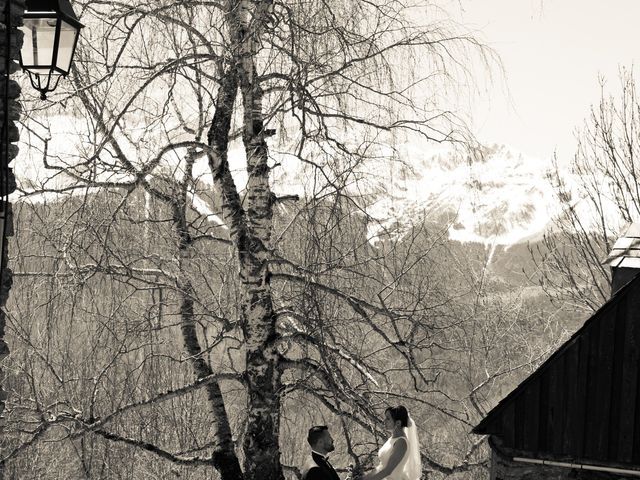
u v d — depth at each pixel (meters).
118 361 10.91
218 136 10.45
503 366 14.16
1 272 6.17
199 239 11.08
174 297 11.76
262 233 10.28
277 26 9.73
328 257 9.65
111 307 10.57
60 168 9.80
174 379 12.38
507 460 11.17
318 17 9.47
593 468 10.88
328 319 10.32
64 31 6.48
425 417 13.02
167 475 13.66
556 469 11.03
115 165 9.48
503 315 13.71
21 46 6.42
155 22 10.09
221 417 11.98
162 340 11.27
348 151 9.55
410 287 10.99
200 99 11.23
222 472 11.82
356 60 9.45
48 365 10.58
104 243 9.51
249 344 10.43
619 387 10.86
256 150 9.95
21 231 10.38
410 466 9.55
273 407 10.47
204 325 11.80
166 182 10.77
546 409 11.09
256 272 10.31
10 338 11.33
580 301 19.98
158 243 10.98
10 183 6.46
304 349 11.27
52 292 9.80
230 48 9.56
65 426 11.06
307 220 9.70
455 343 11.92
